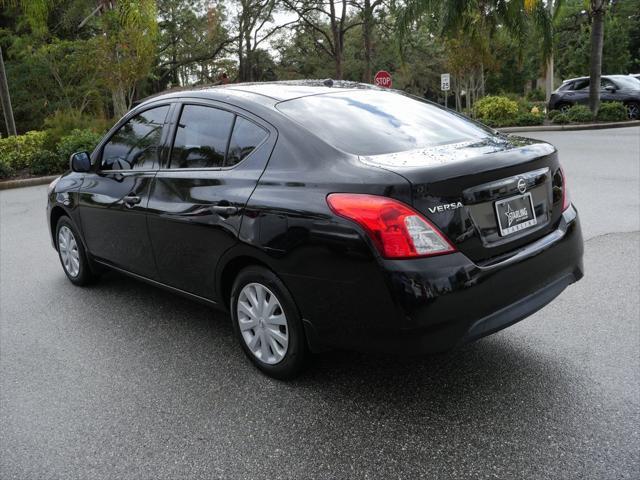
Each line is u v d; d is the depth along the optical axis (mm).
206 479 2617
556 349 3641
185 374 3600
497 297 2854
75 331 4355
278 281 3191
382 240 2689
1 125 28984
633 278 4777
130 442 2920
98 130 15828
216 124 3701
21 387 3545
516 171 3043
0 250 6906
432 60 47250
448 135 3492
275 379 3453
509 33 21188
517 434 2803
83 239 5008
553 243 3176
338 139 3188
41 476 2689
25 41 27281
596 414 2922
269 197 3156
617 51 41375
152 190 4016
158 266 4102
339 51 35375
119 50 18297
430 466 2613
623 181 8883
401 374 3439
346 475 2588
